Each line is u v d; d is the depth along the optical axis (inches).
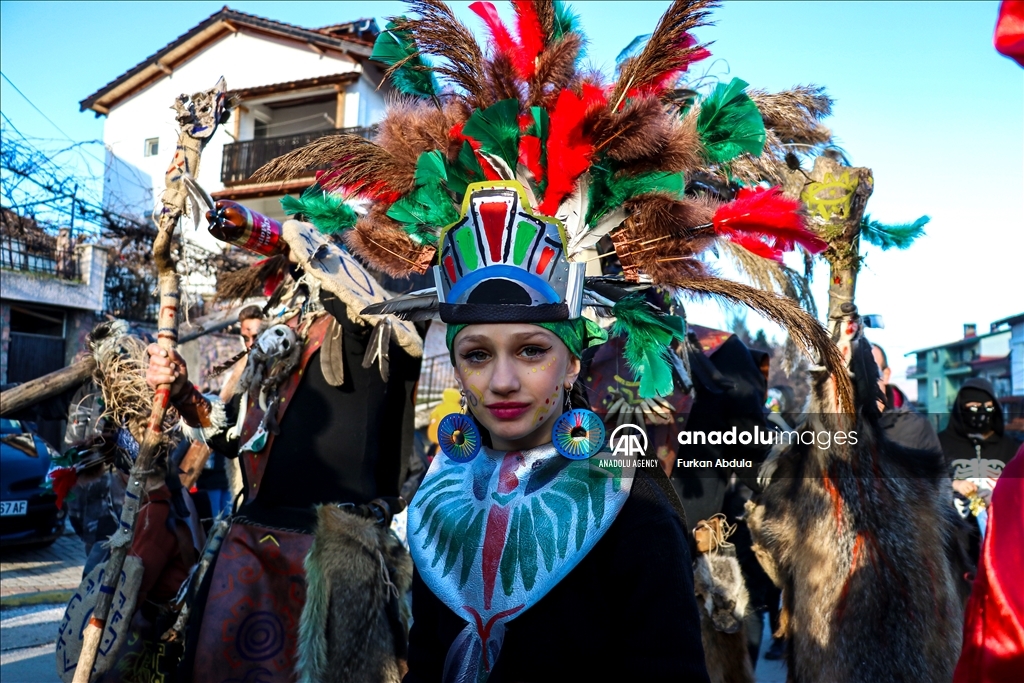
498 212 55.3
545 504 55.0
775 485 100.5
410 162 70.2
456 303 55.4
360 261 112.8
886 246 96.3
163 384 100.6
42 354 531.8
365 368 102.8
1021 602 48.2
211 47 746.8
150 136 772.6
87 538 134.1
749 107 64.1
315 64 713.6
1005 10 44.1
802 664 92.7
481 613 54.3
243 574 96.1
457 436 59.4
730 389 113.7
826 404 93.4
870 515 91.0
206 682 91.9
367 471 103.2
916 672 86.4
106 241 555.8
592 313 73.7
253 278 123.5
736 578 108.3
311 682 87.4
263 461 102.1
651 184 61.8
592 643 52.0
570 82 64.8
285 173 80.0
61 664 108.5
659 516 53.2
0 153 363.3
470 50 66.4
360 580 91.2
